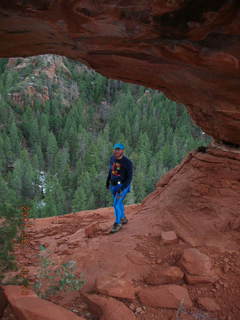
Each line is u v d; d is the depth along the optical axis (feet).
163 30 7.63
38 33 8.98
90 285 10.98
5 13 7.74
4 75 375.25
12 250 9.50
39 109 337.11
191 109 16.37
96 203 165.07
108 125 300.81
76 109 338.95
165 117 316.40
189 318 9.10
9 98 325.83
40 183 201.67
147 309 9.47
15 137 259.19
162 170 187.21
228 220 14.60
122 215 16.26
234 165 16.85
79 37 9.04
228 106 12.57
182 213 16.10
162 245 13.70
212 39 7.57
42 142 278.05
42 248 10.85
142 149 234.38
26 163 201.57
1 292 8.74
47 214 134.41
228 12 6.54
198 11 6.71
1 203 9.54
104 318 8.71
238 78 9.47
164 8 6.77
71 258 13.34
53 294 10.23
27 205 9.88
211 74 9.80
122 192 15.74
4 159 230.48
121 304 9.30
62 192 159.12
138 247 13.65
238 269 11.51
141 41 8.52
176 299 9.77
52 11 7.46
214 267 11.67
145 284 10.97
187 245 13.47
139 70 11.33
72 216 21.86
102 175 169.78
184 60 8.95
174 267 11.46
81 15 7.52
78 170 199.93
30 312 7.63
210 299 9.91
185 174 19.19
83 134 270.87
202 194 16.71
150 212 17.80
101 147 221.66
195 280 10.70
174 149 228.22
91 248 14.07
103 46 9.50
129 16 7.29
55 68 399.44
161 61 9.78
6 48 10.12
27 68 381.40
